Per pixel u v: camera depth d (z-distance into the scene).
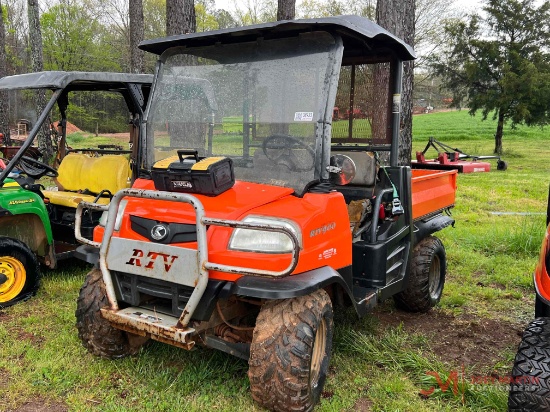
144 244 2.81
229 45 3.26
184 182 2.84
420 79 30.06
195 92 3.34
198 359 3.46
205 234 2.62
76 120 20.30
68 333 3.90
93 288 3.31
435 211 4.83
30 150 5.91
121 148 6.77
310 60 3.02
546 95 20.95
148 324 2.77
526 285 5.39
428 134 34.22
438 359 3.69
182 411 2.90
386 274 3.75
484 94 22.36
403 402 3.06
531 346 2.58
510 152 23.69
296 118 3.03
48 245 5.02
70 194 5.56
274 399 2.67
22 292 4.64
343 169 3.07
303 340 2.65
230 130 3.24
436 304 4.82
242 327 3.07
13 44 31.02
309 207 2.90
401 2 6.80
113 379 3.26
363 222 3.83
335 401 3.04
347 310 4.37
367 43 3.52
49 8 29.80
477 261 6.20
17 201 4.65
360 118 3.97
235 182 3.04
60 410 2.94
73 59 30.06
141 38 12.16
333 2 26.97
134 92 5.28
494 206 10.18
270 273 2.48
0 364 3.44
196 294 2.61
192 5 7.86
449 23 23.67
